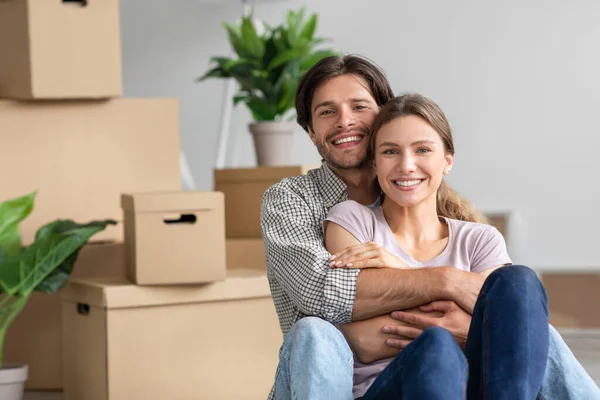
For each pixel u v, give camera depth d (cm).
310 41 477
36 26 391
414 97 228
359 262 218
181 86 632
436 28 609
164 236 347
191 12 630
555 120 603
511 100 606
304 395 192
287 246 228
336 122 242
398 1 611
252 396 362
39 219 406
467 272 215
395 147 225
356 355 219
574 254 601
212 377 356
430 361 174
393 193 226
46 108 406
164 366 349
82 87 400
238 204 434
